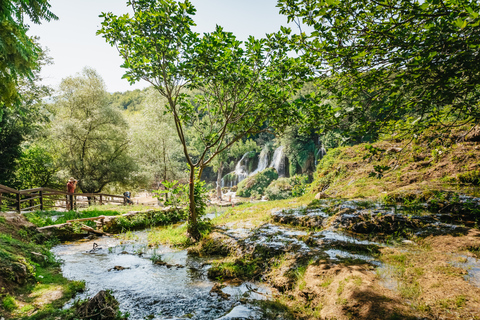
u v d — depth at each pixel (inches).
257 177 1585.9
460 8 103.5
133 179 1037.2
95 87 1022.4
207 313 183.9
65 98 1007.6
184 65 309.1
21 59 156.2
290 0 143.6
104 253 328.8
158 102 1145.4
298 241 271.7
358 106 155.4
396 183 398.6
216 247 309.6
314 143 1485.0
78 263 288.5
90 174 983.0
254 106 371.6
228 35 293.4
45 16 150.5
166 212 522.0
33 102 721.6
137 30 307.7
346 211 315.3
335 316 153.4
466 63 102.7
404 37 126.6
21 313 165.9
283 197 1274.6
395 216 275.4
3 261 205.8
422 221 262.8
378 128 153.2
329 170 569.0
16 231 325.7
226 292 214.8
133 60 326.3
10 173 730.8
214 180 2014.0
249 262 258.4
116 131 1042.1
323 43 148.6
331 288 178.4
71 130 911.0
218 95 365.7
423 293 153.3
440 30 105.3
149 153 1099.3
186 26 289.4
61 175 892.0
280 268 233.5
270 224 338.0
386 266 195.0
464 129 402.9
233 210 499.2
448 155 385.1
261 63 325.4
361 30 134.0
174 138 1210.0
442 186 330.3
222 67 315.9
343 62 145.6
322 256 226.5
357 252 230.1
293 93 337.7
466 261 184.9
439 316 132.3
